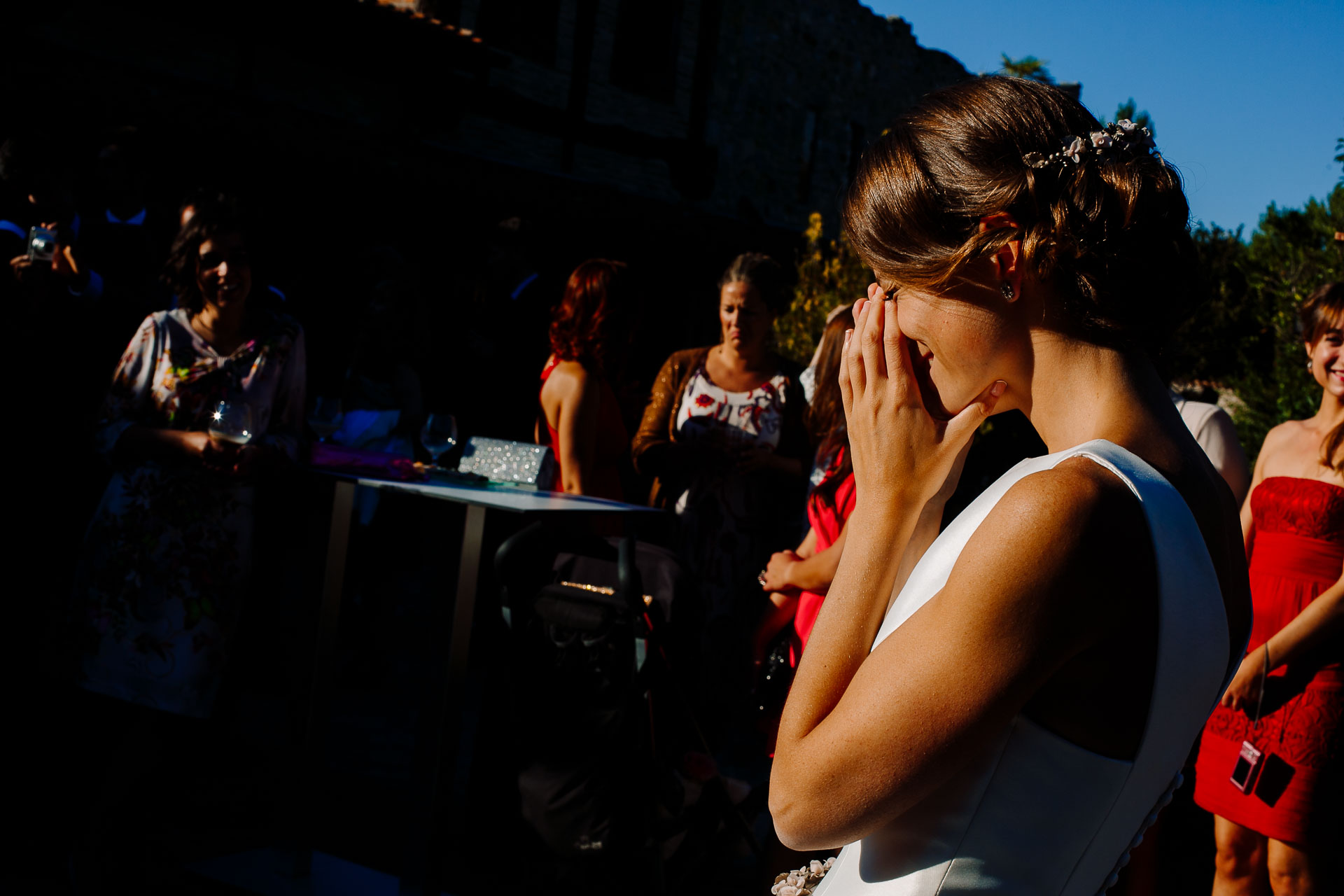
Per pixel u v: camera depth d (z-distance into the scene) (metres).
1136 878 2.59
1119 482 0.72
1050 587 0.68
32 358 3.51
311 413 3.24
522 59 11.72
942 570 0.78
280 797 2.84
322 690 2.80
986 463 1.67
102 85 6.95
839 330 2.76
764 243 11.80
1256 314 7.25
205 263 2.85
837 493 2.57
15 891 2.64
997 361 0.81
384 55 9.79
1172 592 0.70
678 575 2.70
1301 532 2.69
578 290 3.51
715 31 13.59
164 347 2.88
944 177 0.80
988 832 0.72
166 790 3.33
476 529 2.49
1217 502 0.81
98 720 3.71
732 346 3.70
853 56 15.78
